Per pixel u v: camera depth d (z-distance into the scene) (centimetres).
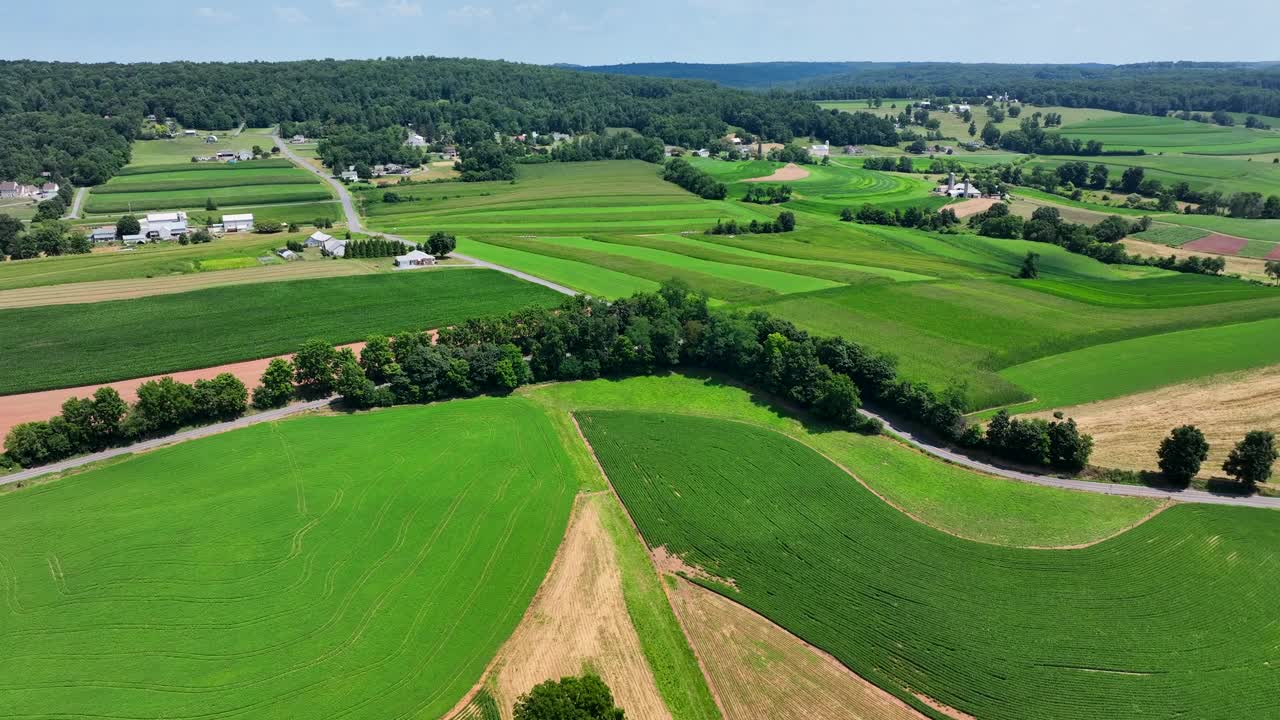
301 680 5406
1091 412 9581
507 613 6153
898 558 6869
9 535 6950
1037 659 5653
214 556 6706
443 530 7212
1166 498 7769
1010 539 7156
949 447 9038
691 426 9569
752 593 6431
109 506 7450
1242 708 5191
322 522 7256
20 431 8194
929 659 5675
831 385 9588
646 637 5928
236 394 9394
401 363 10456
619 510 7700
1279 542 6962
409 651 5706
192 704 5166
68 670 5412
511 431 9331
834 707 5294
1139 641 5812
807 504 7762
